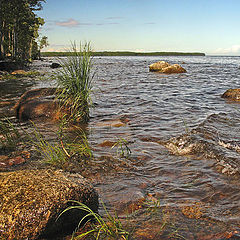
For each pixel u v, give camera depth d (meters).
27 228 2.11
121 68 28.64
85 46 6.13
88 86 6.41
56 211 2.24
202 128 5.43
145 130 5.46
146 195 2.95
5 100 8.77
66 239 2.24
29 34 46.25
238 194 2.96
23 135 5.05
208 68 29.23
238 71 24.44
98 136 5.05
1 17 34.03
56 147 4.07
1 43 35.78
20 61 33.03
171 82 15.04
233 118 6.38
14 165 3.68
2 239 2.03
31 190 2.31
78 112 6.02
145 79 16.66
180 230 2.32
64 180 2.53
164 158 4.02
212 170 3.59
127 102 8.66
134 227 2.38
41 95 6.90
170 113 7.10
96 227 2.38
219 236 2.24
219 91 11.41
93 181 3.27
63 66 6.09
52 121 6.00
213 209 2.66
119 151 4.29
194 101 8.99
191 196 2.93
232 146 4.40
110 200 2.84
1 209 2.13
